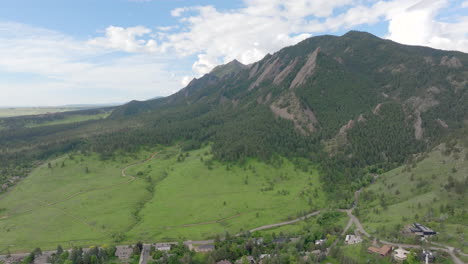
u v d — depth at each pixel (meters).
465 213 141.88
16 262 144.88
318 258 128.88
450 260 113.81
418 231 135.12
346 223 166.12
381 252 123.69
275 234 160.88
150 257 145.25
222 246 145.38
